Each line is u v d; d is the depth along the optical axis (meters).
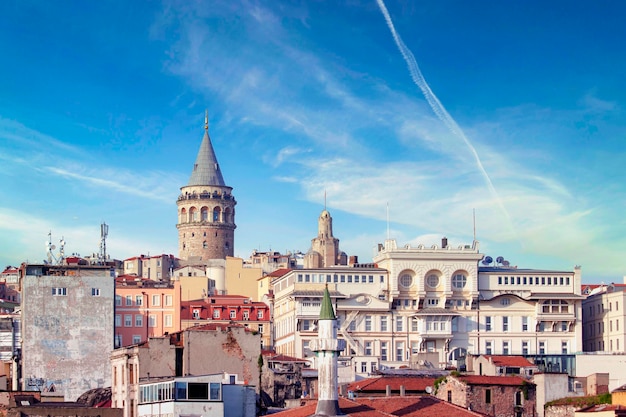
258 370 167.50
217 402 143.50
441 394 165.25
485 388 162.25
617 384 197.25
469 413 140.50
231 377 158.38
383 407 142.50
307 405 144.25
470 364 197.25
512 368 188.25
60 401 189.38
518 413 162.50
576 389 170.62
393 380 171.38
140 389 150.50
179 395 143.00
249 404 150.88
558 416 159.50
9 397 176.50
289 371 199.50
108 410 162.38
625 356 198.12
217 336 167.38
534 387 164.88
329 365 131.12
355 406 136.12
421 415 139.12
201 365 166.12
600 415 142.75
